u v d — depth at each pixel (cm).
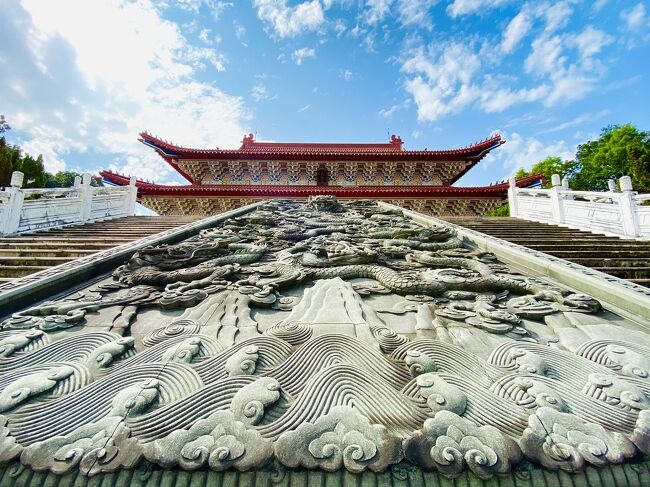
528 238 1035
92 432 221
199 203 2406
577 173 4028
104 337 359
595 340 361
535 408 251
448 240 883
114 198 1466
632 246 912
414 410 250
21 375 287
